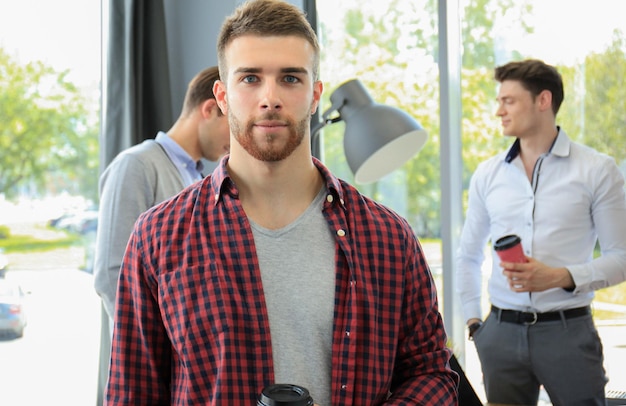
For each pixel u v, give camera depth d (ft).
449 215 10.80
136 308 3.80
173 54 10.96
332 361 3.68
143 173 7.14
